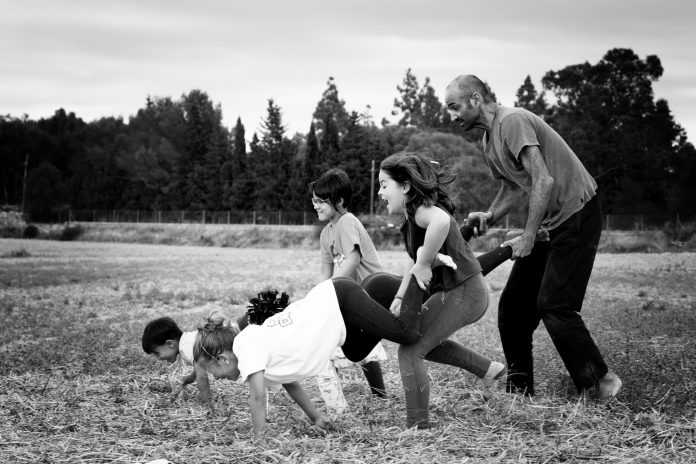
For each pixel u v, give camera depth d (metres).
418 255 5.18
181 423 5.55
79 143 142.62
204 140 101.69
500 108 6.29
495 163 6.37
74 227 66.94
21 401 6.16
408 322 5.16
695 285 16.97
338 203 6.57
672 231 42.47
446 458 4.45
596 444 4.61
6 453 4.71
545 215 6.01
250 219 74.31
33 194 104.44
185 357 6.04
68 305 14.26
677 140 89.50
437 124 111.75
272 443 4.84
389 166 5.29
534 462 4.35
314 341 5.11
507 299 6.31
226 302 14.46
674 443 4.64
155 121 145.12
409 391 5.23
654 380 6.22
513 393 6.22
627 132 82.44
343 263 6.44
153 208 98.75
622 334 9.17
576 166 6.03
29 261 31.36
